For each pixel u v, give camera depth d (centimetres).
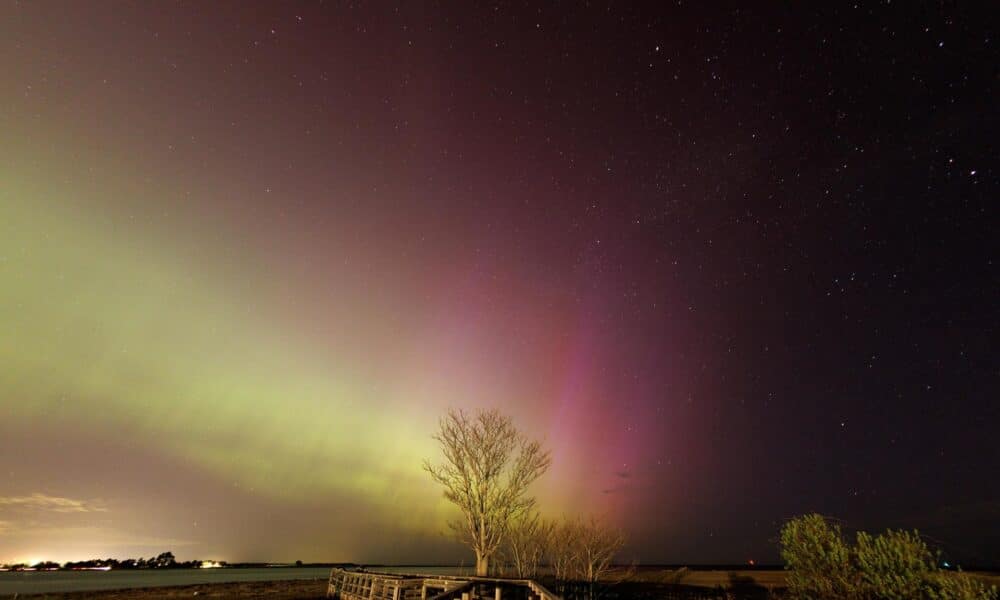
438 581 1833
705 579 3434
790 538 1397
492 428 2506
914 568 1206
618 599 2369
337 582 2731
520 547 2478
